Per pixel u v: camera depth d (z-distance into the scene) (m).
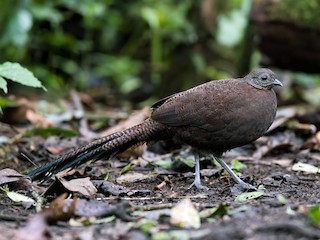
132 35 20.34
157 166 10.02
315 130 12.36
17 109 13.09
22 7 17.05
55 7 19.16
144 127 8.68
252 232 5.89
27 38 17.89
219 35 18.47
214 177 9.45
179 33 18.69
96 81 19.97
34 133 11.90
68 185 7.86
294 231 5.82
